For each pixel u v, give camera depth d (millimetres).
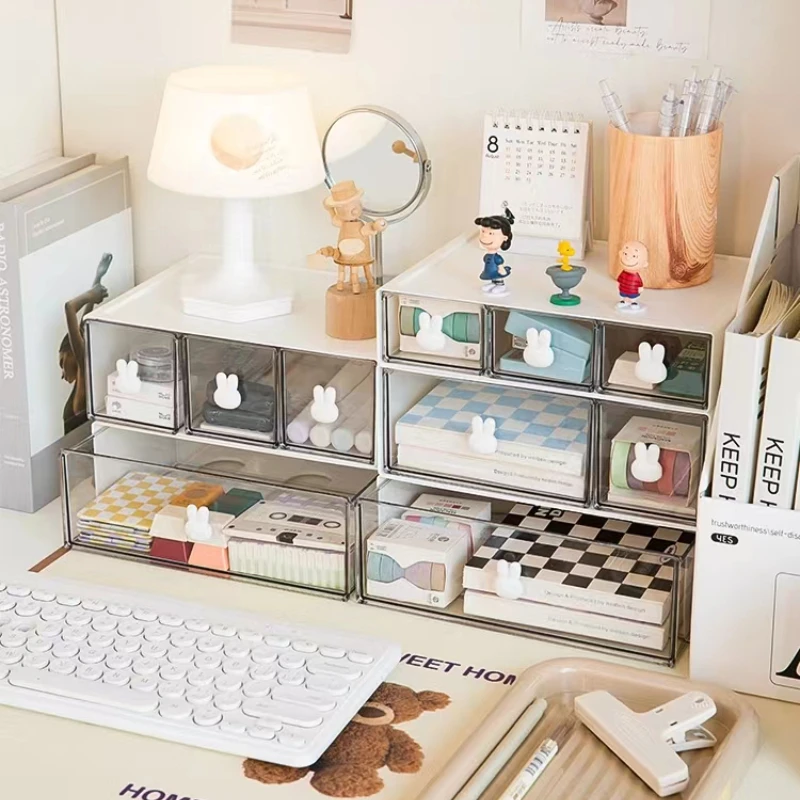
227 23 1815
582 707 1334
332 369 1599
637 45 1625
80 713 1347
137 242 1964
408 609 1568
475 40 1698
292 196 1847
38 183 1815
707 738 1318
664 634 1458
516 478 1547
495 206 1664
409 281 1566
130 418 1724
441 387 1668
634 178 1505
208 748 1308
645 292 1531
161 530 1662
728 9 1574
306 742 1296
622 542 1604
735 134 1616
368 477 1771
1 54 1799
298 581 1618
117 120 1918
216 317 1692
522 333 1491
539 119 1624
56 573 1648
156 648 1444
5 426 1783
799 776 1280
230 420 1675
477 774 1249
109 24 1874
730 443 1340
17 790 1250
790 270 1597
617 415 1483
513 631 1523
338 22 1757
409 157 1711
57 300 1795
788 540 1331
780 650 1368
